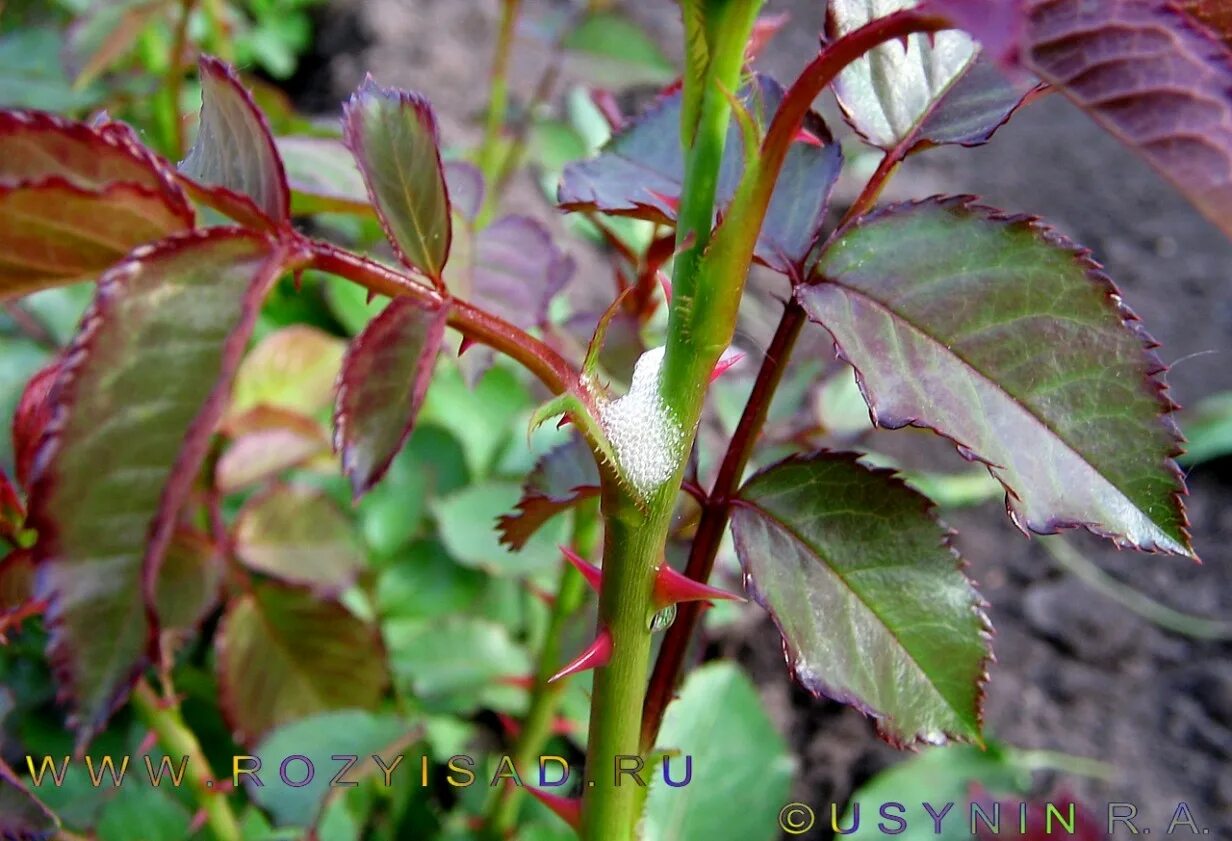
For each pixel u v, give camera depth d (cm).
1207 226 55
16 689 26
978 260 13
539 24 40
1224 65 9
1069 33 10
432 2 67
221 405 10
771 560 15
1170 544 13
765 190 12
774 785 26
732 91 12
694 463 16
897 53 15
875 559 14
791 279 15
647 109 17
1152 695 37
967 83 15
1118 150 61
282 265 11
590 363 12
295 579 27
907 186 55
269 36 63
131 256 10
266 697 28
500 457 37
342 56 63
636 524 13
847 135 53
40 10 47
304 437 28
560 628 27
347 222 39
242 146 12
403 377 11
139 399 10
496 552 31
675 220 16
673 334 13
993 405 13
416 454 36
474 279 20
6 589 18
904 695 14
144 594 10
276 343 30
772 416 30
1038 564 42
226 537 27
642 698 14
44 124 10
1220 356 48
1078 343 13
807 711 37
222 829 25
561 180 17
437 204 12
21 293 11
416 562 34
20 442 17
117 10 33
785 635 14
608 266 52
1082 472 13
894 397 13
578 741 31
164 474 10
